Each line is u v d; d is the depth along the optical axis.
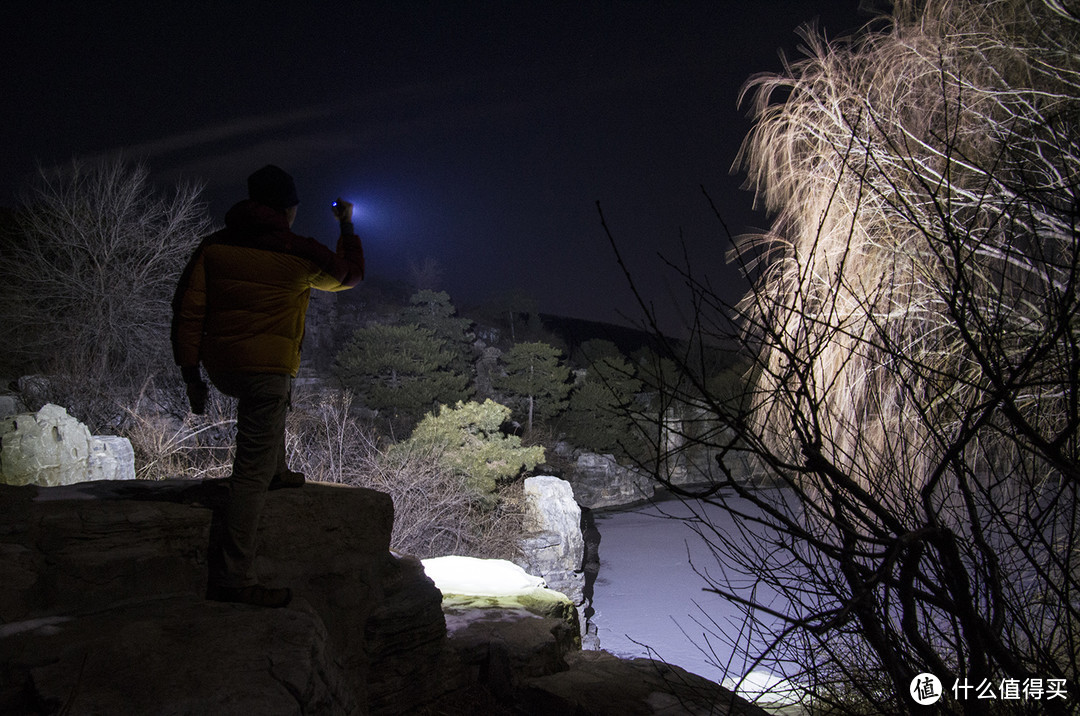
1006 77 5.92
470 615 6.09
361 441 20.27
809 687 2.38
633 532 32.62
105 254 20.25
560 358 50.69
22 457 11.29
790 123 6.07
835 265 4.96
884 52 6.11
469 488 22.25
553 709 4.68
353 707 2.94
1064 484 1.93
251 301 3.04
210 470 15.23
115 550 3.07
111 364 20.45
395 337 35.69
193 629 2.71
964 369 3.24
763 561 2.37
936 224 2.74
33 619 2.74
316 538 3.95
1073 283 1.80
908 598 1.89
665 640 20.58
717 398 2.11
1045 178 3.90
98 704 2.17
